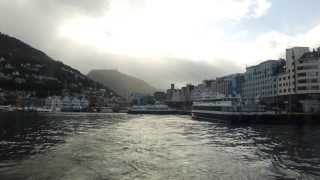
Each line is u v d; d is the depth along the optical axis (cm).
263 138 11825
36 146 9050
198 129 15912
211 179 5700
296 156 7950
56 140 10438
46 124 17400
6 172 5953
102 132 13625
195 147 9394
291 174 6088
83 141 10394
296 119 19875
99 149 8775
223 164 6912
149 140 10994
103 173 6016
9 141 9906
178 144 10038
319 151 8712
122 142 10331
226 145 9888
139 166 6638
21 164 6612
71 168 6344
